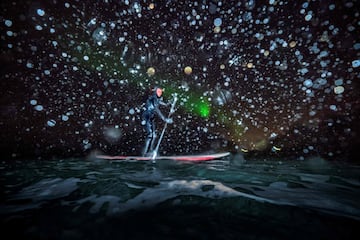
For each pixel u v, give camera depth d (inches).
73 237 41.2
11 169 108.8
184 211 52.1
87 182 79.3
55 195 64.7
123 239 40.2
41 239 40.7
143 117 177.0
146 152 174.7
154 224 45.8
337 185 77.9
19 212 52.4
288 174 96.7
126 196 63.0
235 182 80.1
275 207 54.6
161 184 75.7
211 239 40.0
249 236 41.0
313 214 50.8
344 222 46.9
